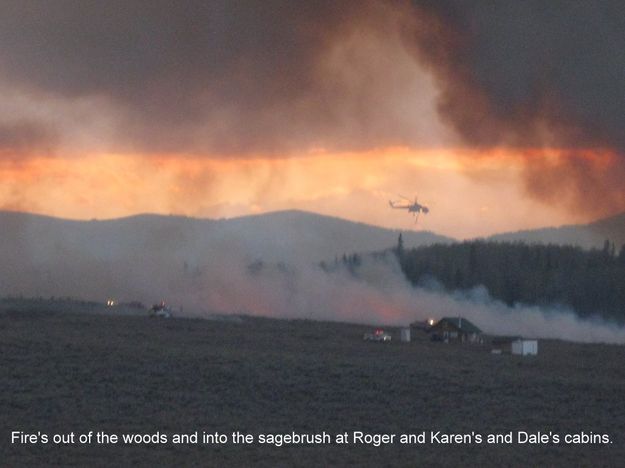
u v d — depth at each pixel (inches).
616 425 3577.8
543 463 3026.6
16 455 2913.4
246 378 4013.3
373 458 2992.1
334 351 5029.5
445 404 3762.3
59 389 3703.3
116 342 4840.1
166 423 3307.1
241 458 2945.4
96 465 2827.3
